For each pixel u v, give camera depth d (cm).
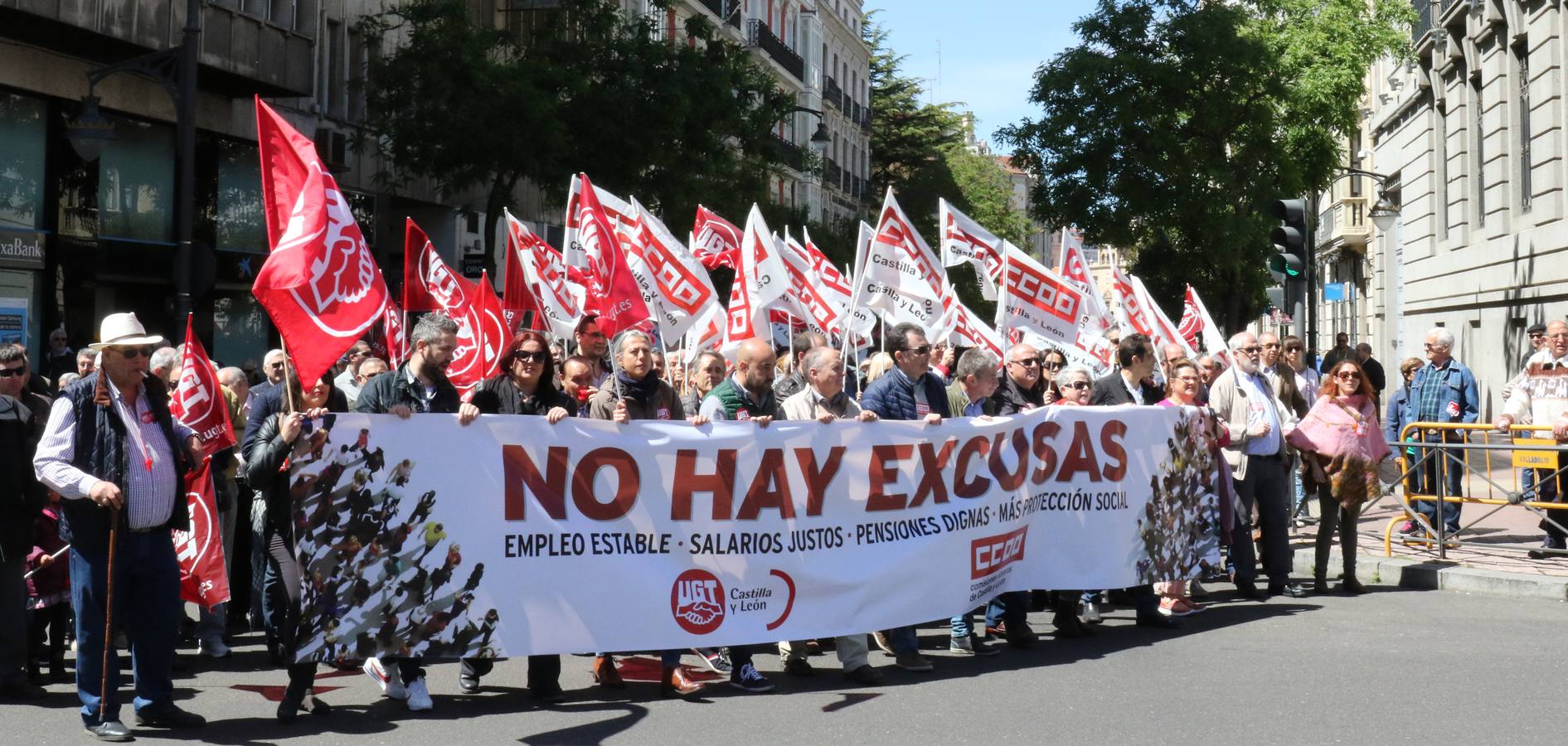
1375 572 1232
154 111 2253
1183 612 1051
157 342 710
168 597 726
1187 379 1061
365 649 732
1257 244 3397
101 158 2178
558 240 3650
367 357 1184
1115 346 1369
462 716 745
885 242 1104
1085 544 965
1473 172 3091
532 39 2730
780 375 1232
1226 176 3294
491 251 2545
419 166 2530
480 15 3142
